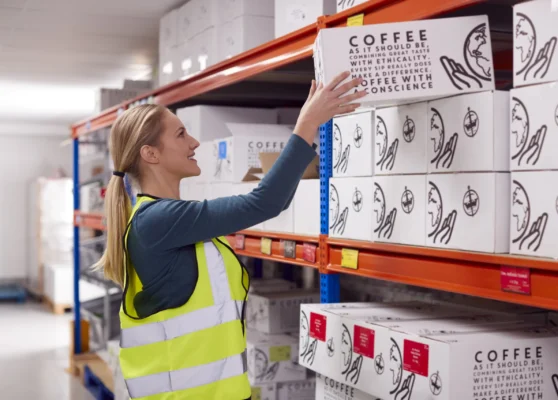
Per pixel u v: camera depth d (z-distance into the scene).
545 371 1.71
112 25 5.24
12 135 12.05
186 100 4.26
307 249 2.53
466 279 1.74
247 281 1.93
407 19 1.94
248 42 3.39
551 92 1.48
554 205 1.48
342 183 2.28
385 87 1.78
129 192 2.00
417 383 1.73
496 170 1.64
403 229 1.96
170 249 1.76
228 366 1.82
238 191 3.04
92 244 6.44
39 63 6.71
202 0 3.89
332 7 2.49
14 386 5.83
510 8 2.04
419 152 1.89
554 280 1.48
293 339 3.24
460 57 1.75
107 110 5.15
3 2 4.62
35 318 9.55
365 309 2.22
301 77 3.54
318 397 2.30
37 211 11.05
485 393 1.65
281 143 3.16
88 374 5.85
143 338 1.82
